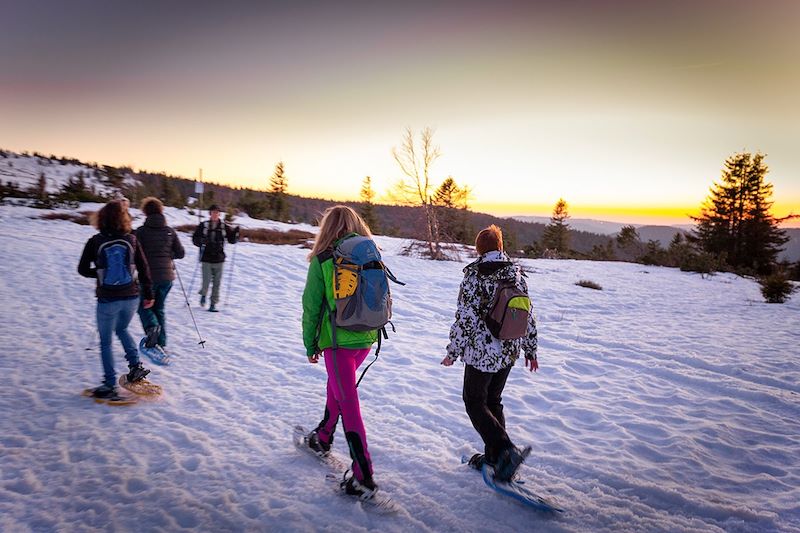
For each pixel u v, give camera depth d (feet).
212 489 9.28
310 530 8.14
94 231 52.11
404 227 69.72
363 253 9.06
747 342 26.58
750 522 9.09
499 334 9.33
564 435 13.30
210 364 17.43
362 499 8.92
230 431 12.00
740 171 142.82
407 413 14.24
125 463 10.10
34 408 12.44
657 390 17.78
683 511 9.52
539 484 10.41
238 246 54.65
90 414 12.37
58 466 9.77
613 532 8.59
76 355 17.03
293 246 62.23
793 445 13.00
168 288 18.26
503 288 9.46
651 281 63.26
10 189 74.33
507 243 98.37
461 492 9.69
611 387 17.90
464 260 66.13
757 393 17.26
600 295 45.24
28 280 28.63
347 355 9.27
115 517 8.21
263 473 10.01
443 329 26.78
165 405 13.41
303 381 16.25
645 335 27.78
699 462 11.74
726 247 145.28
